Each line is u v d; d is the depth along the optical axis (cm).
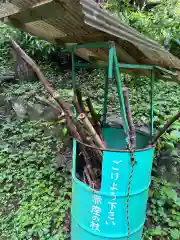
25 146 377
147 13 591
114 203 191
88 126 202
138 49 187
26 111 456
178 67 214
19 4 175
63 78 601
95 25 140
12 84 555
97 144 208
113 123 299
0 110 469
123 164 185
